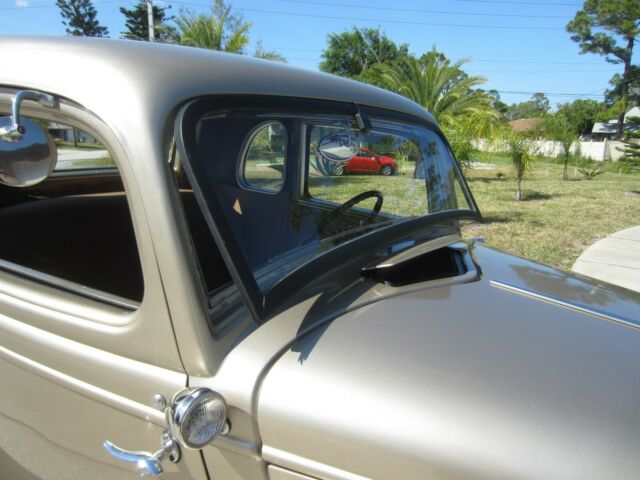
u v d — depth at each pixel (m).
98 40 1.40
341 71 48.38
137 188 1.12
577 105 62.50
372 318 1.29
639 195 13.48
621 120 48.31
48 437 1.46
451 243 1.79
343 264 1.50
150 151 1.11
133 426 1.24
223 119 1.30
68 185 2.58
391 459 1.00
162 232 1.11
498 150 11.95
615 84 51.31
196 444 1.03
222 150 1.45
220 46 14.00
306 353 1.15
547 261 6.47
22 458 1.59
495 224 8.93
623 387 1.12
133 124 1.12
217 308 1.19
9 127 1.11
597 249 7.09
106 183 2.70
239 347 1.16
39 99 1.20
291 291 1.29
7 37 1.44
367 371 1.11
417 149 2.01
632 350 1.30
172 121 1.15
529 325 1.34
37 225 2.05
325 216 1.65
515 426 1.00
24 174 1.14
